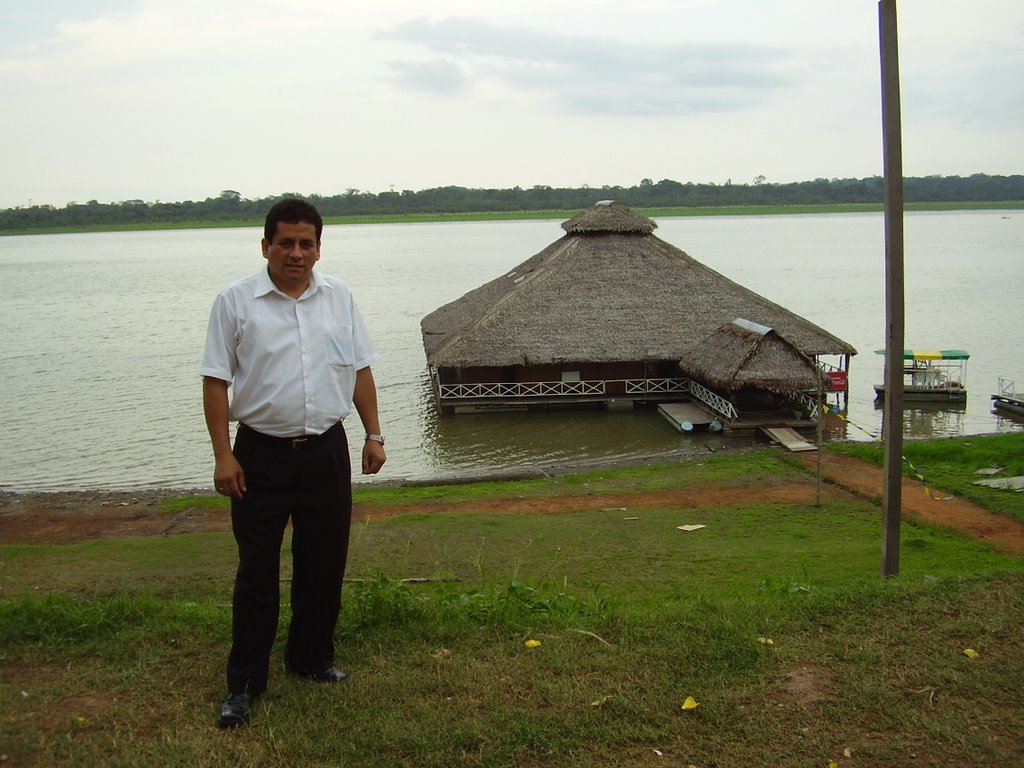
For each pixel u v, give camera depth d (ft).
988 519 51.01
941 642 17.20
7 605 19.33
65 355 142.61
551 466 74.79
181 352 143.84
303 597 15.46
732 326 95.81
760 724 14.12
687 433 88.79
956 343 142.92
